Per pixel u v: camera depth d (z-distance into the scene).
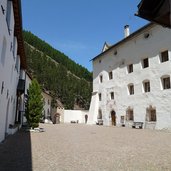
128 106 31.67
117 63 35.44
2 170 6.70
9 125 17.03
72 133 20.67
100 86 39.91
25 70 27.61
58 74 83.12
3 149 10.59
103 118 37.94
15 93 19.98
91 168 7.15
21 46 19.28
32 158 8.67
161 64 26.64
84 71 120.62
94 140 15.02
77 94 79.19
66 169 6.99
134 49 31.67
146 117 28.00
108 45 41.53
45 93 50.91
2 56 11.21
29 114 22.14
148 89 28.91
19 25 15.33
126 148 11.44
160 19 5.96
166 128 24.83
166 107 25.27
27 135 17.83
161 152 10.18
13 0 12.36
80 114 61.59
